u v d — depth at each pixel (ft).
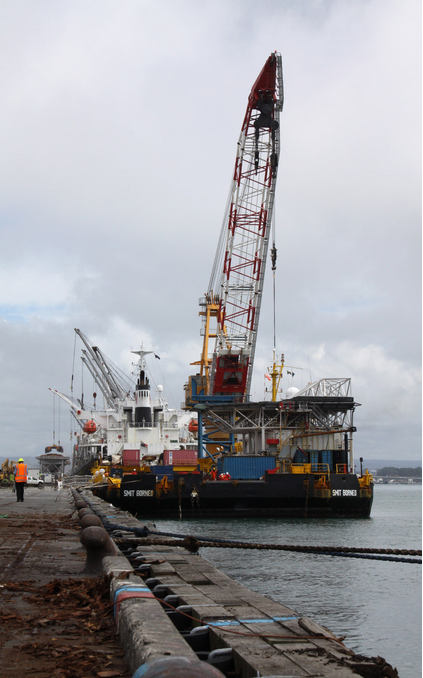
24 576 42.01
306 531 177.58
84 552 54.29
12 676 21.88
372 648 64.69
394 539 160.86
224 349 316.19
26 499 152.15
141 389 311.88
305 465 234.58
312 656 25.57
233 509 217.77
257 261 327.26
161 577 47.47
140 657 20.67
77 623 29.66
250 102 317.42
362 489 221.87
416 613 79.25
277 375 317.63
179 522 203.00
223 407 268.82
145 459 280.10
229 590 43.34
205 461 260.01
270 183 323.78
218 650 27.02
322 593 91.09
